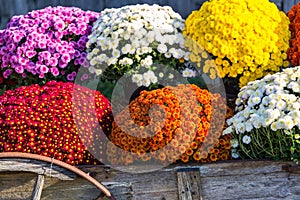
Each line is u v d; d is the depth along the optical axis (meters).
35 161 2.85
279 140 2.94
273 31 3.46
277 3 6.06
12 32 3.57
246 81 3.42
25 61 3.52
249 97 3.14
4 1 6.24
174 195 2.99
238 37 3.36
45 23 3.60
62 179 2.87
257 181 3.03
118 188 2.97
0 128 2.98
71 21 3.68
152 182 2.98
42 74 3.52
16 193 2.92
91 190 2.95
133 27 3.41
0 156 2.77
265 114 2.93
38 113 3.01
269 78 3.12
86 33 3.66
